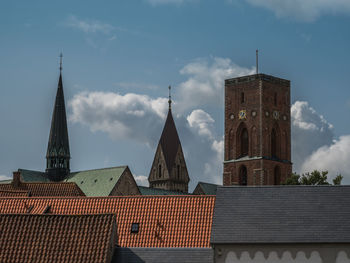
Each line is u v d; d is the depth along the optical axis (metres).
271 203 112.00
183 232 132.12
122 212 139.38
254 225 108.19
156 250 110.50
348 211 108.94
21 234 110.81
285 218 108.94
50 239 109.44
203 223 132.75
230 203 112.69
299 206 110.94
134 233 134.38
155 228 134.25
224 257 106.00
